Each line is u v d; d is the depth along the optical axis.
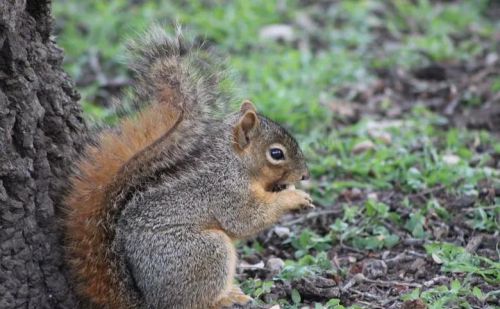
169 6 20.20
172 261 9.00
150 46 9.73
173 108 9.57
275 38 19.52
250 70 17.36
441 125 15.54
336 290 10.07
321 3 21.59
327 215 12.26
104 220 8.91
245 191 9.76
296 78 17.33
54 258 8.96
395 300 9.84
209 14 20.02
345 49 19.25
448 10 21.33
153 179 9.19
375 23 20.53
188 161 9.47
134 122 9.52
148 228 9.00
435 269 10.62
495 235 11.27
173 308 9.05
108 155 9.27
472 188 12.40
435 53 18.88
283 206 9.92
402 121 15.42
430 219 11.77
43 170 9.01
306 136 15.00
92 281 8.96
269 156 10.23
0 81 8.64
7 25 8.50
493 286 9.95
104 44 18.86
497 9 22.09
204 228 9.40
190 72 9.67
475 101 16.42
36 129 8.96
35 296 8.88
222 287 9.20
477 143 14.44
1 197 8.57
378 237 11.39
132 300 8.96
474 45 19.34
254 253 11.46
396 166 13.43
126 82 17.30
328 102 16.36
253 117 10.07
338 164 13.58
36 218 8.92
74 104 9.66
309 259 10.86
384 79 17.94
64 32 19.23
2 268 8.68
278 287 10.22
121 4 20.45
